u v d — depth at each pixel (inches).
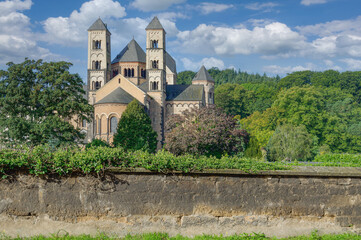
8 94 1769.2
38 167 429.7
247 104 5541.3
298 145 2709.2
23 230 435.2
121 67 3651.6
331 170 469.7
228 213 457.4
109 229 444.5
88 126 3021.7
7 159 427.2
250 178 462.9
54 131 1763.0
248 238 427.5
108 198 448.1
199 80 4215.1
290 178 466.0
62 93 1828.2
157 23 3336.6
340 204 467.2
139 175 452.8
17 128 1689.2
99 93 3176.7
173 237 432.8
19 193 439.5
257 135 3410.4
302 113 3659.0
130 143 2273.6
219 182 459.5
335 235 440.1
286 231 456.8
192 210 454.0
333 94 4333.2
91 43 3326.8
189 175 457.1
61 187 444.8
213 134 1652.3
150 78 3309.5
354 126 3624.5
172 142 1734.7
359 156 769.6
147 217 449.4
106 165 445.7
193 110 1891.0
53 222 441.1
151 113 3277.6
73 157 439.5
